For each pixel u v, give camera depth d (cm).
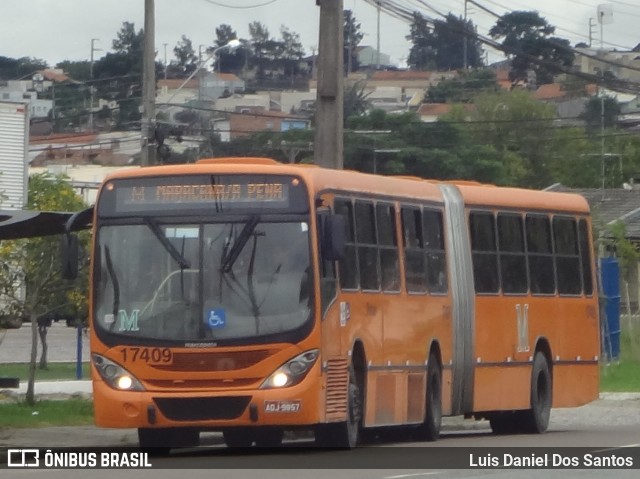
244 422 3009
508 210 4144
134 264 3102
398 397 3512
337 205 3241
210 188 3112
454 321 3884
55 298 4800
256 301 3042
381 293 3434
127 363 3056
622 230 8288
